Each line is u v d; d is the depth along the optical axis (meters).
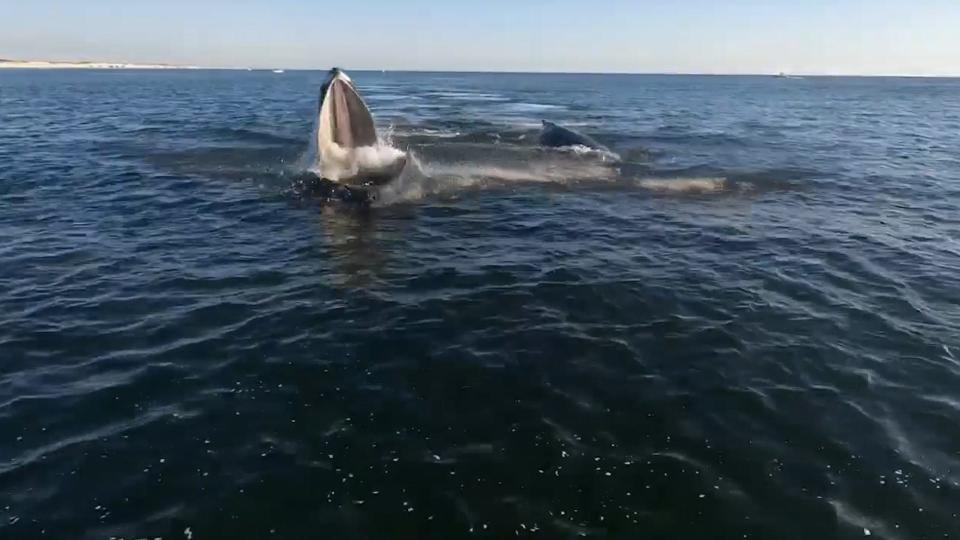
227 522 4.92
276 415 6.27
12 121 33.09
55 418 6.18
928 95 98.00
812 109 58.19
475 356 7.48
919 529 4.98
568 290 9.62
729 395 6.80
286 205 14.52
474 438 5.96
